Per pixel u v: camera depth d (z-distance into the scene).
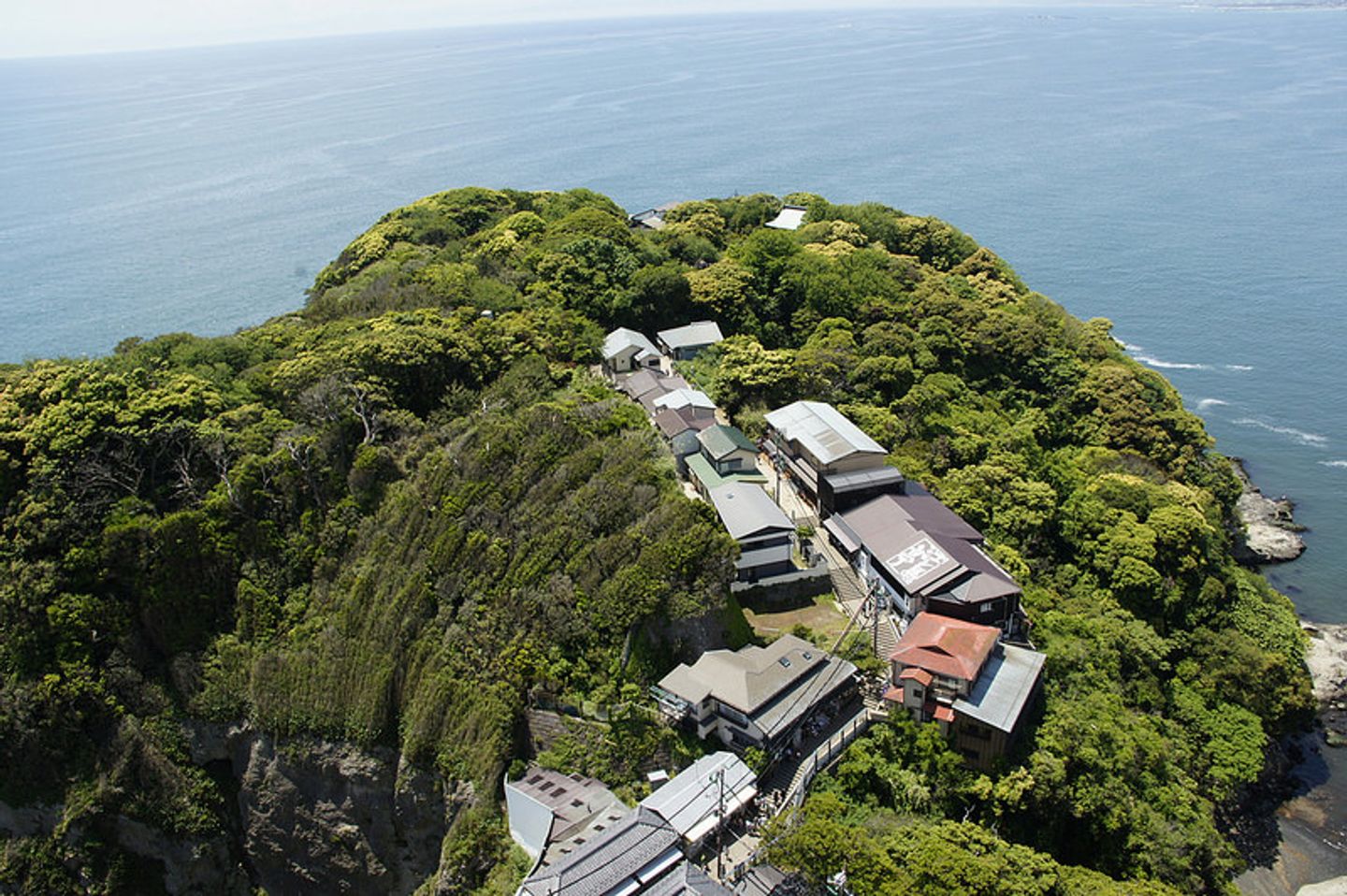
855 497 69.56
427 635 59.53
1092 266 175.50
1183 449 94.50
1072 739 53.00
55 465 63.88
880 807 49.88
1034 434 88.56
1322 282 164.62
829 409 77.69
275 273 174.38
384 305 92.69
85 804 58.78
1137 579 70.25
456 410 75.75
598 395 77.75
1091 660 61.34
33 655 60.25
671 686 53.41
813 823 43.94
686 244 118.69
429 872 56.31
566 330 91.94
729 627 58.06
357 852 58.41
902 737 51.72
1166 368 137.12
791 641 56.28
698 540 57.72
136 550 62.72
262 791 60.16
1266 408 125.81
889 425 80.19
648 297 99.50
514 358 83.81
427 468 67.56
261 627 62.72
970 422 85.38
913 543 62.28
